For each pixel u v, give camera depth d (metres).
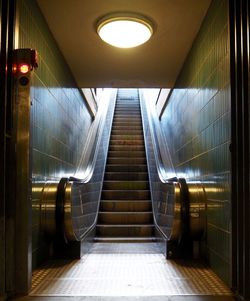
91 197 5.85
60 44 4.49
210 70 3.63
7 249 2.73
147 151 8.31
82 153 6.77
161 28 4.07
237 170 2.85
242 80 2.79
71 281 3.16
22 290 2.78
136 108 11.75
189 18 3.85
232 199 2.88
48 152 4.00
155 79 5.93
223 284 3.07
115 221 6.60
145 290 2.91
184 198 3.95
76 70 5.49
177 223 3.92
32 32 3.36
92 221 5.91
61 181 4.07
